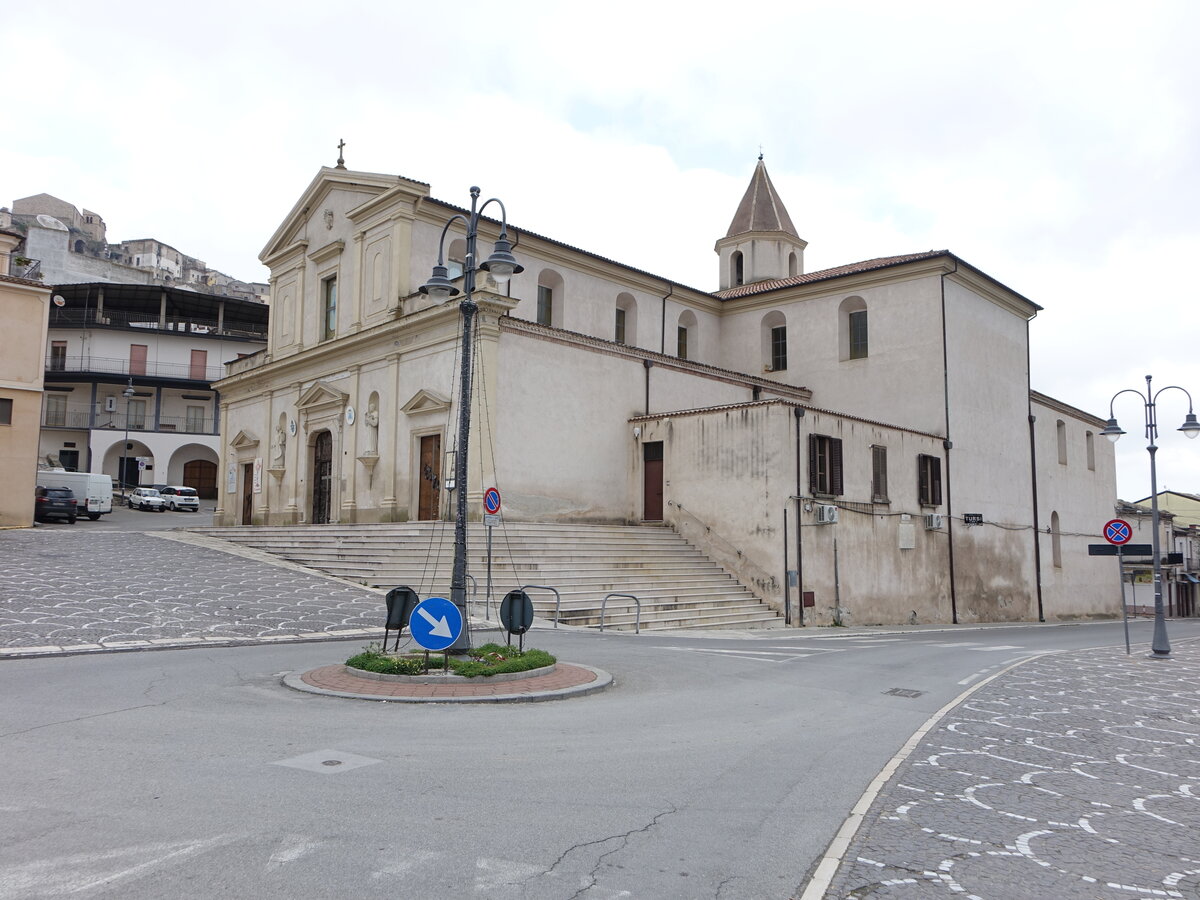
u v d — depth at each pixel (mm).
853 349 34906
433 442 26266
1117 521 18312
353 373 29812
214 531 31422
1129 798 6809
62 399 56969
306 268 33625
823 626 24641
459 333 25406
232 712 8969
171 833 5363
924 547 29547
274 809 5855
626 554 23953
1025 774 7488
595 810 6066
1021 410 36844
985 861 5312
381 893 4570
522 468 25281
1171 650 19859
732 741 8383
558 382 26547
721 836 5625
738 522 25031
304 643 14320
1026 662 16234
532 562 21625
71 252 66000
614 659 13797
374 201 29062
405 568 21734
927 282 32375
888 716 10047
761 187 44156
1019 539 35531
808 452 25109
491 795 6336
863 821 6012
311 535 26906
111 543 26688
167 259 84750
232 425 37438
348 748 7602
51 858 4934
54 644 13008
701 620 21531
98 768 6738
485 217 29641
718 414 25938
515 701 10070
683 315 37438
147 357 57625
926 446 30422
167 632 14469
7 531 29484
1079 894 4820
